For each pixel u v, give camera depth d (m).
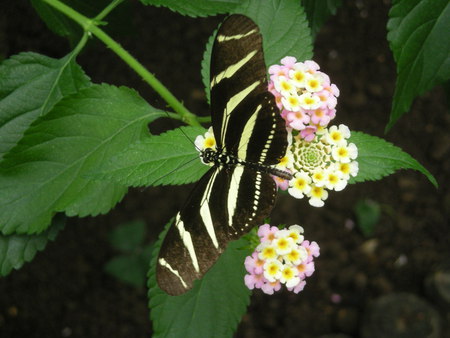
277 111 0.19
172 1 0.23
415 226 0.46
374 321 0.41
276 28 0.22
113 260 0.41
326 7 0.26
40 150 0.22
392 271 0.45
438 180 0.46
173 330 0.21
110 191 0.22
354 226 0.45
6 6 0.44
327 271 0.45
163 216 0.44
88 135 0.22
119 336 0.43
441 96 0.46
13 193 0.22
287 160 0.20
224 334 0.21
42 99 0.23
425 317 0.41
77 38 0.29
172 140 0.20
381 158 0.21
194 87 0.46
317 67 0.20
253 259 0.19
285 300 0.44
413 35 0.21
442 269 0.42
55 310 0.43
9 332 0.42
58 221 0.23
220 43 0.19
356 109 0.46
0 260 0.23
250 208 0.19
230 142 0.20
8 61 0.23
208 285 0.21
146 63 0.45
